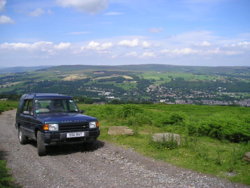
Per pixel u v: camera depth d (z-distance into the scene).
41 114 9.68
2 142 11.51
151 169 7.00
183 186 5.73
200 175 6.48
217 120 13.16
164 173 6.65
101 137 11.80
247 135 11.48
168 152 8.80
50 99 10.38
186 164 7.42
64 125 8.62
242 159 7.75
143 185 5.80
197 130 13.16
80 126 8.88
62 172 6.85
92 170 6.98
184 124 14.95
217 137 12.84
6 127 17.31
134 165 7.40
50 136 8.40
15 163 7.84
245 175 6.41
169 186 5.73
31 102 10.44
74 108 10.57
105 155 8.62
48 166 7.46
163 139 9.63
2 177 6.26
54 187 5.74
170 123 16.12
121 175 6.52
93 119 9.23
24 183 6.03
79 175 6.56
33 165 7.60
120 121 17.97
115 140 11.06
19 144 11.03
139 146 9.75
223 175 6.46
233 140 12.15
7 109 40.56
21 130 10.97
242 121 13.26
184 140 10.62
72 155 8.74
